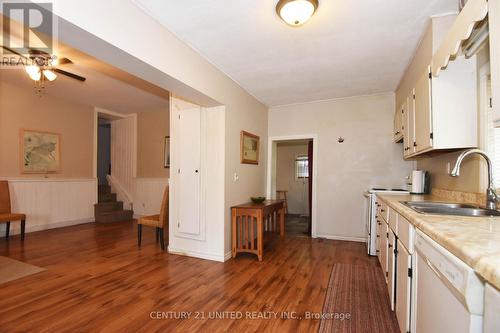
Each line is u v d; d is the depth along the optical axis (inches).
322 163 175.5
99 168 315.6
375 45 100.9
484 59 68.3
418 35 93.1
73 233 181.8
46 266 116.7
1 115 168.9
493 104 45.7
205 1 75.1
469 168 75.7
